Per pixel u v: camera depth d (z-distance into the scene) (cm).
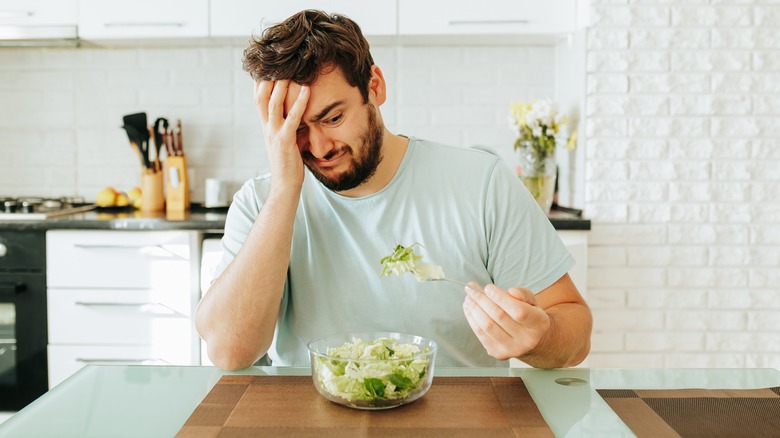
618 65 255
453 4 265
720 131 257
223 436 77
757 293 261
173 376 101
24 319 247
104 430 81
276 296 113
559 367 110
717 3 254
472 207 127
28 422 83
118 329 247
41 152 305
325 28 107
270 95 111
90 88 302
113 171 305
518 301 96
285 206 113
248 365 114
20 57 301
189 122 302
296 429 79
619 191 258
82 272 246
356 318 126
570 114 274
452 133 299
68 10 271
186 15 269
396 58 297
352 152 111
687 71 255
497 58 296
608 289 260
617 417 85
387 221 127
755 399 91
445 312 125
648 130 256
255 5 268
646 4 254
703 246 260
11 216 249
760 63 255
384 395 84
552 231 130
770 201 259
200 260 250
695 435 79
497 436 77
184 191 288
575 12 263
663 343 262
